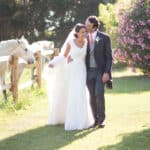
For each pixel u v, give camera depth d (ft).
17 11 130.52
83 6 141.28
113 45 68.64
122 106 39.17
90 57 30.99
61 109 32.22
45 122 33.60
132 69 65.82
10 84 40.40
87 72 31.14
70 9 140.67
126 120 33.40
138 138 28.09
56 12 138.51
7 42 41.91
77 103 30.78
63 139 28.45
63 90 31.83
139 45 62.39
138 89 49.37
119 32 63.77
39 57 48.55
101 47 30.73
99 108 31.01
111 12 74.90
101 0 142.20
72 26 141.59
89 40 31.04
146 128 30.76
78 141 27.86
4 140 28.76
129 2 65.10
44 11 135.33
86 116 30.99
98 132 29.89
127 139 27.94
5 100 40.29
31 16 134.51
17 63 40.24
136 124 32.04
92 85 31.14
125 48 63.62
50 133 30.12
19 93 44.52
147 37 61.67
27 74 64.49
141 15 62.18
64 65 31.40
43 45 56.29
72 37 31.12
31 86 47.93
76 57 30.73
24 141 28.35
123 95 45.37
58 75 31.68
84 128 30.86
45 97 44.68
